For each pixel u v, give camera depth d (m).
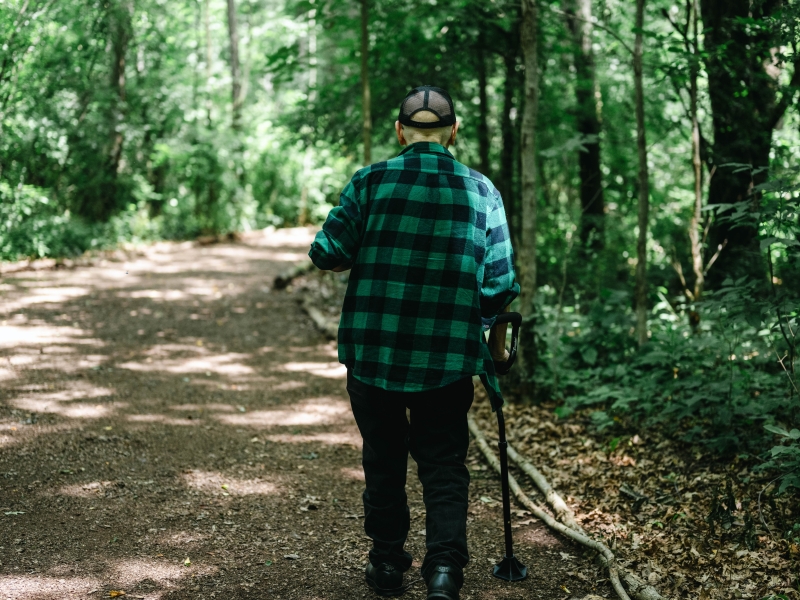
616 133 9.15
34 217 11.04
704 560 2.87
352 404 2.37
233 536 3.14
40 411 4.62
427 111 2.33
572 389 5.24
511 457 4.16
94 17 11.66
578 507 3.52
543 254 8.92
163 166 15.69
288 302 9.05
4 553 2.82
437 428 2.30
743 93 5.73
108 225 12.70
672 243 8.32
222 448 4.26
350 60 8.50
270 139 18.30
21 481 3.54
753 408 3.88
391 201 2.24
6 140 10.17
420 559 2.99
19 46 9.68
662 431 4.30
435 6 7.25
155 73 14.32
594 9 7.38
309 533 3.21
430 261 2.20
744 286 3.68
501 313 2.46
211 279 10.52
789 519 3.12
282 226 19.17
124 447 4.13
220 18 21.89
